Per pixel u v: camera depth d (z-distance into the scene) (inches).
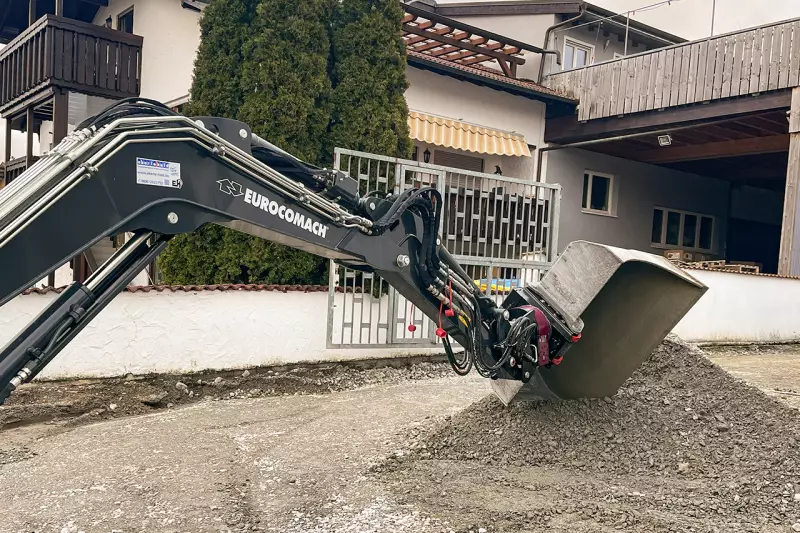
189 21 482.6
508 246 404.8
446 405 289.0
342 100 397.4
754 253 885.8
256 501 173.0
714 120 548.7
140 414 276.8
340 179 160.4
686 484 185.6
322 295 350.9
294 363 342.0
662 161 690.2
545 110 628.4
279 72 369.4
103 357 289.7
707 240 817.5
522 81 601.9
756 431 207.2
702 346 499.8
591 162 676.7
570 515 163.6
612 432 211.8
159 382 298.8
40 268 108.1
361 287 356.8
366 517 161.6
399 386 337.4
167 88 505.4
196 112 384.5
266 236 146.6
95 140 114.3
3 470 199.0
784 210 517.0
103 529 155.5
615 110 585.0
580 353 213.9
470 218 390.0
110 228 116.5
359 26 398.6
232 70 382.6
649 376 240.7
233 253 363.6
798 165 503.2
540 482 185.6
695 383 234.2
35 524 158.2
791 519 162.6
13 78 542.3
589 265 191.0
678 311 215.5
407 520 159.5
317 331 349.7
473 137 546.3
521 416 217.2
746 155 685.3
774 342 545.3
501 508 166.1
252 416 268.2
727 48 526.3
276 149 149.0
